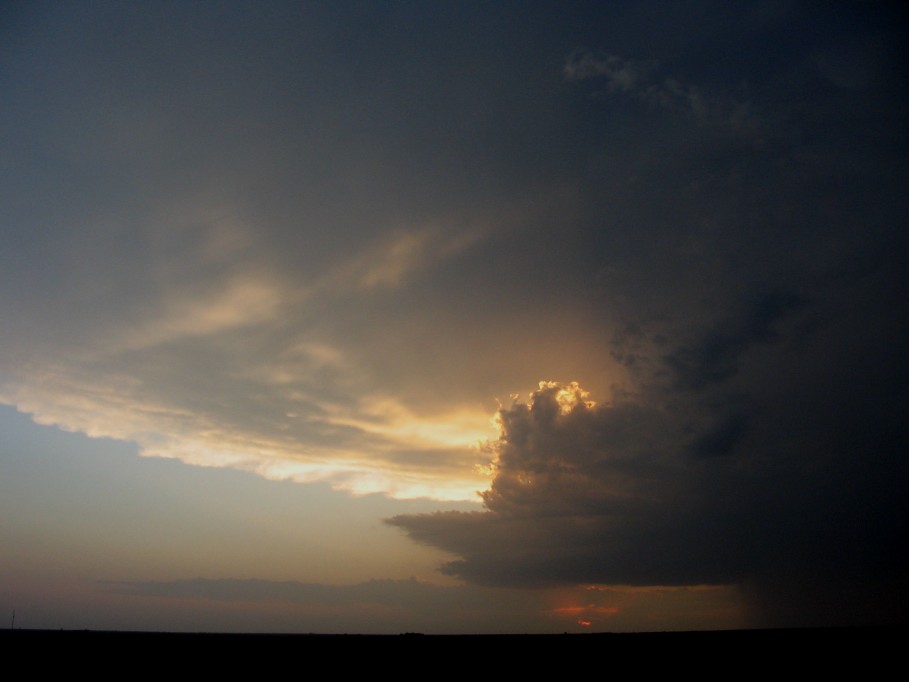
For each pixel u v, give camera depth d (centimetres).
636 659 5809
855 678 4494
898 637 6612
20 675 4834
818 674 4678
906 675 4541
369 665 5616
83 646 6825
